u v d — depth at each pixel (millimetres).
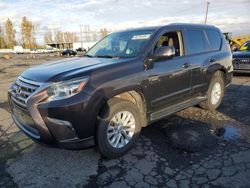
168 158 3520
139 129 3779
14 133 4465
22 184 3002
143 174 3152
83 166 3359
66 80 3064
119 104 3439
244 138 4109
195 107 5785
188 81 4559
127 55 3949
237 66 9859
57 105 2979
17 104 3410
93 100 3135
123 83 3424
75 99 3029
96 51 4711
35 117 3068
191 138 4129
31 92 3193
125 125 3611
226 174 3107
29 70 3756
